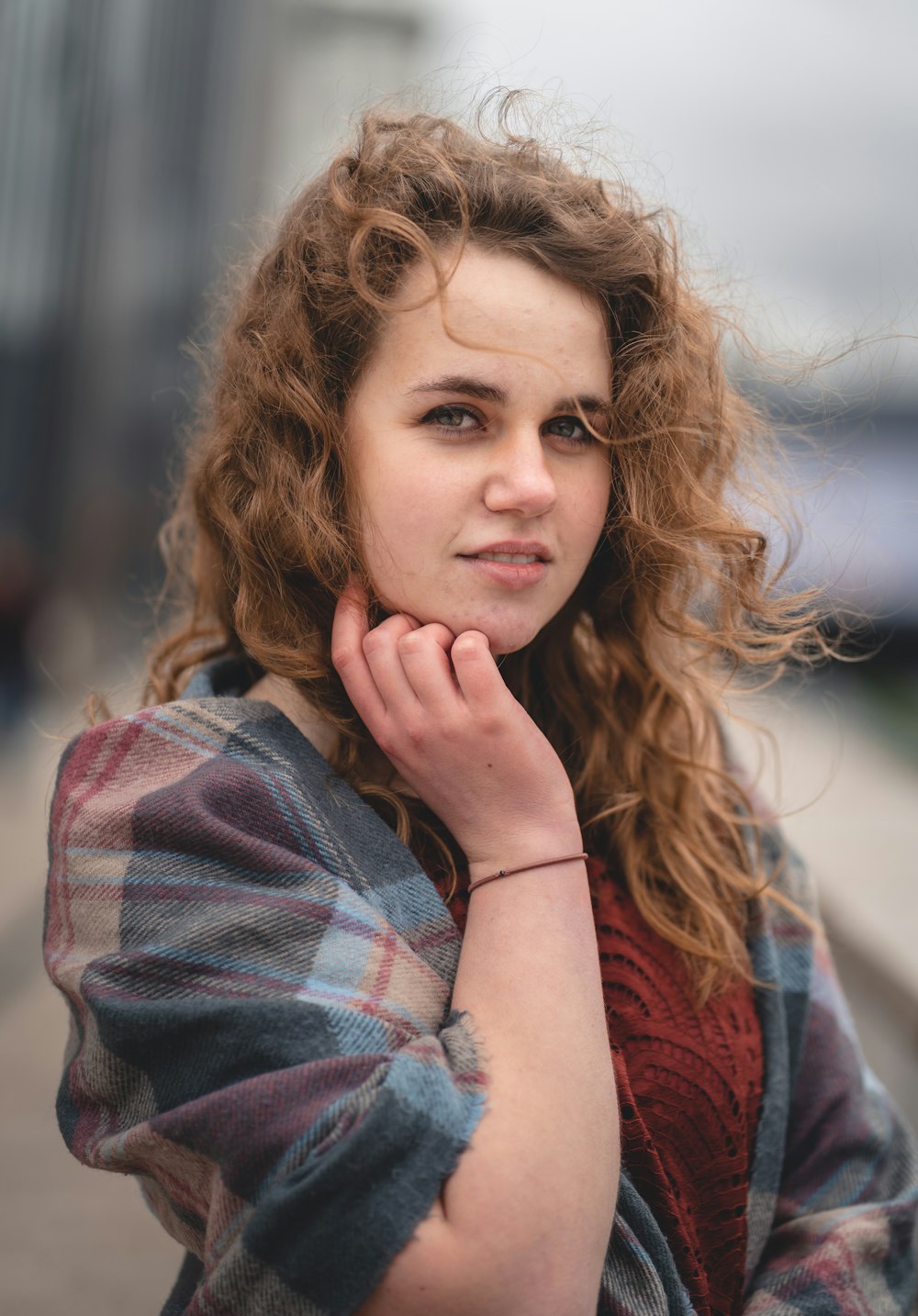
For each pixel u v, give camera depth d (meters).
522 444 1.04
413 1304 0.84
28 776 7.35
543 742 1.05
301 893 0.97
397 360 1.05
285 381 1.10
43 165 10.77
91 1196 2.97
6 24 9.34
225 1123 0.86
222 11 16.19
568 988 0.97
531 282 1.04
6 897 4.91
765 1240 1.18
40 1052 3.67
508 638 1.07
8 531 11.62
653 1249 1.03
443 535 1.04
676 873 1.24
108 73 11.77
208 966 0.94
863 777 8.81
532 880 1.02
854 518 1.44
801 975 1.31
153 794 1.01
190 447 1.50
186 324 15.77
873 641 5.75
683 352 1.19
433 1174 0.85
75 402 12.15
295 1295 0.84
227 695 1.18
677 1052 1.15
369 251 1.05
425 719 1.05
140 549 14.30
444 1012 0.98
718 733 1.39
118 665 11.97
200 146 15.77
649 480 1.18
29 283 11.02
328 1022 0.90
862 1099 1.30
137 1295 2.58
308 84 16.84
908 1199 1.25
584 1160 0.90
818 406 1.44
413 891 1.03
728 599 1.29
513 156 1.12
